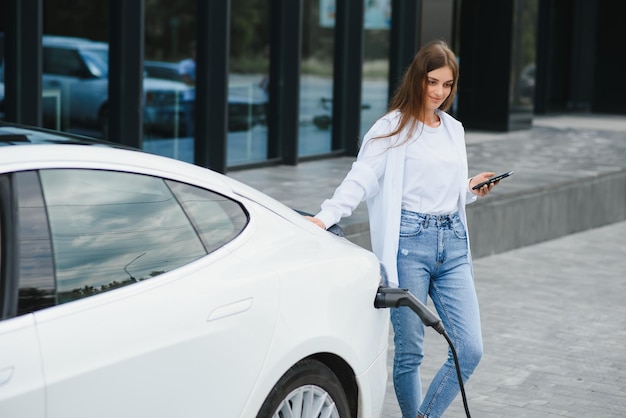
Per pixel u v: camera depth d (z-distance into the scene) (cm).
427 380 796
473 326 592
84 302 407
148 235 442
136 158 457
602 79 3014
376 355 536
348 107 1762
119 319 412
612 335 963
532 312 1041
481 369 828
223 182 490
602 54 3011
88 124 1289
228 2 1428
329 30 1722
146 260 436
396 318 594
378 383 538
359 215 1102
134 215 441
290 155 1611
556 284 1184
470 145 1938
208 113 1449
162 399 422
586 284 1191
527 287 1160
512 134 2227
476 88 2291
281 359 470
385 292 538
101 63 1290
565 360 867
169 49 1405
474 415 711
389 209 585
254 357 459
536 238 1439
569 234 1526
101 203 432
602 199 1605
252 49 1562
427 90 581
